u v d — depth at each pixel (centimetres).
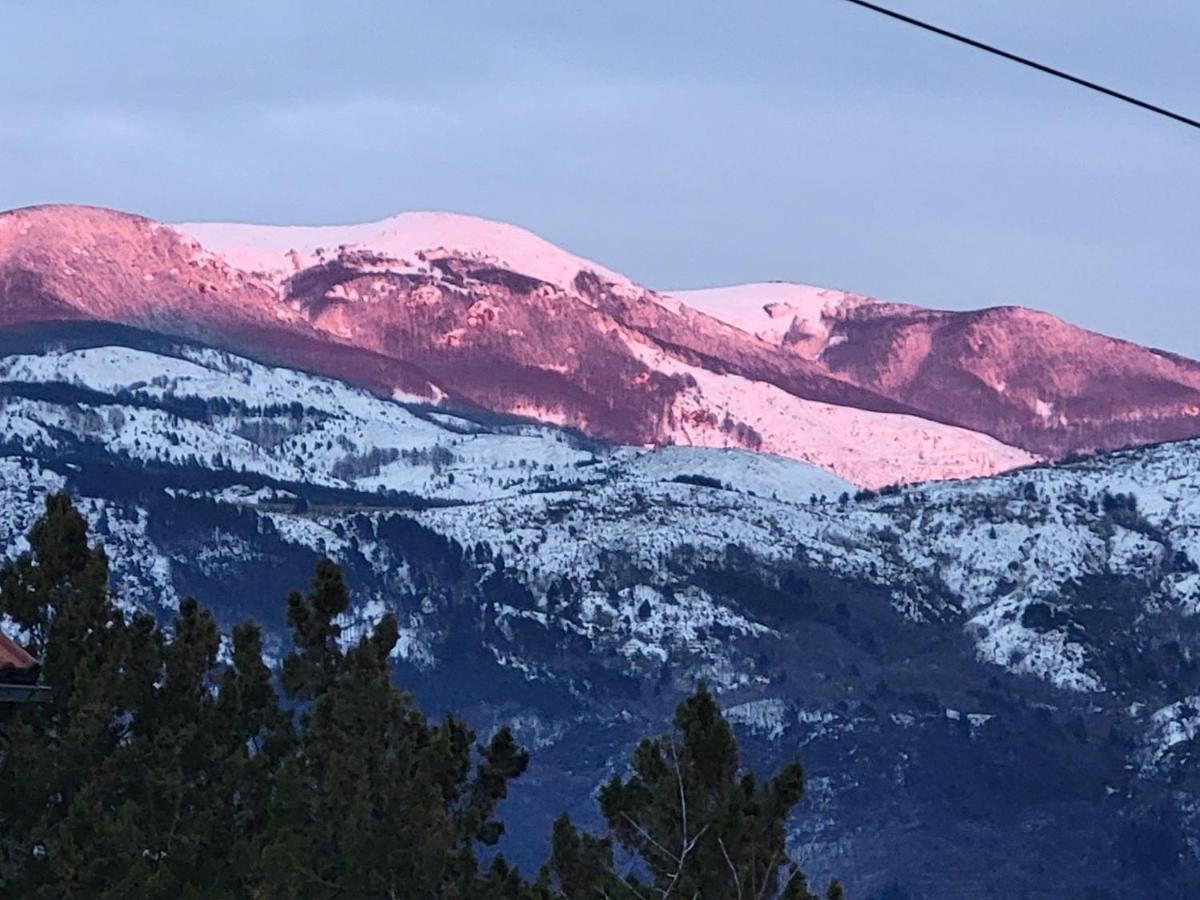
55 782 5700
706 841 5294
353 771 5831
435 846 5684
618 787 5641
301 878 5594
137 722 6047
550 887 5634
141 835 5450
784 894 5328
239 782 6000
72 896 5319
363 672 6284
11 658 5256
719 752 5619
